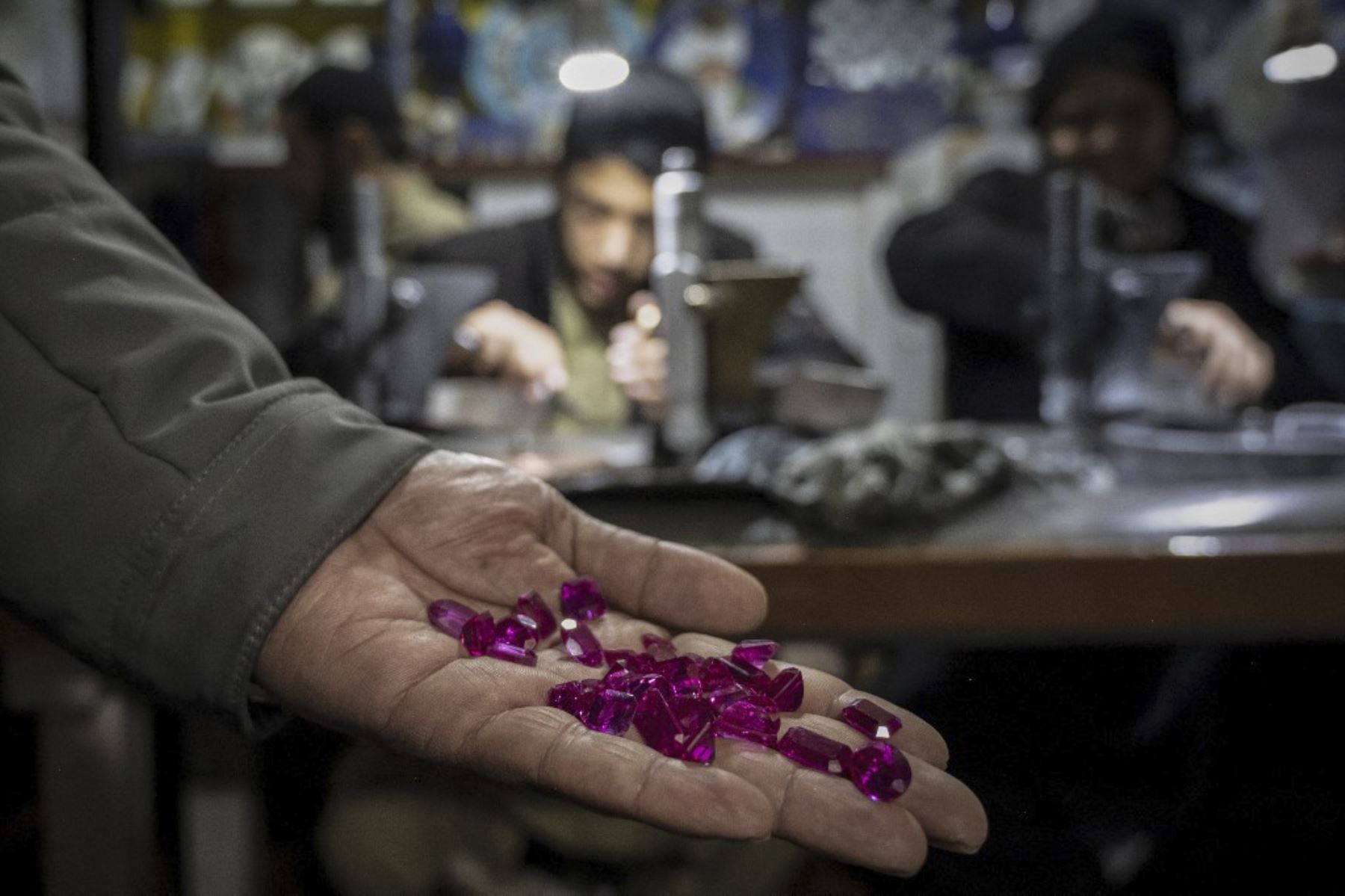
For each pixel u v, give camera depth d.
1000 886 1.00
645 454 1.14
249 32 2.32
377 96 1.61
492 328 1.25
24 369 0.60
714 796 0.48
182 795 1.08
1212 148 2.07
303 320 1.36
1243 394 1.25
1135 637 0.84
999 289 1.50
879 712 0.59
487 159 2.20
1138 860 1.12
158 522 0.58
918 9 2.29
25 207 0.64
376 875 1.06
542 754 0.51
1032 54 2.25
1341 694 1.20
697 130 1.47
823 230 2.34
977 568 0.84
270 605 0.58
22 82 0.72
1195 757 1.17
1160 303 1.16
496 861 1.07
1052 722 1.10
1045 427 1.31
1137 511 0.91
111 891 0.93
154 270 0.66
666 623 0.70
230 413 0.61
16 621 0.85
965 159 2.04
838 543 0.87
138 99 2.25
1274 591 0.83
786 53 2.27
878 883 1.05
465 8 2.35
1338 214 1.93
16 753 1.17
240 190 1.96
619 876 1.09
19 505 0.59
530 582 0.70
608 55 1.15
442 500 0.68
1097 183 1.54
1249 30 1.92
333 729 0.60
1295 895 1.07
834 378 1.12
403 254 1.62
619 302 1.53
